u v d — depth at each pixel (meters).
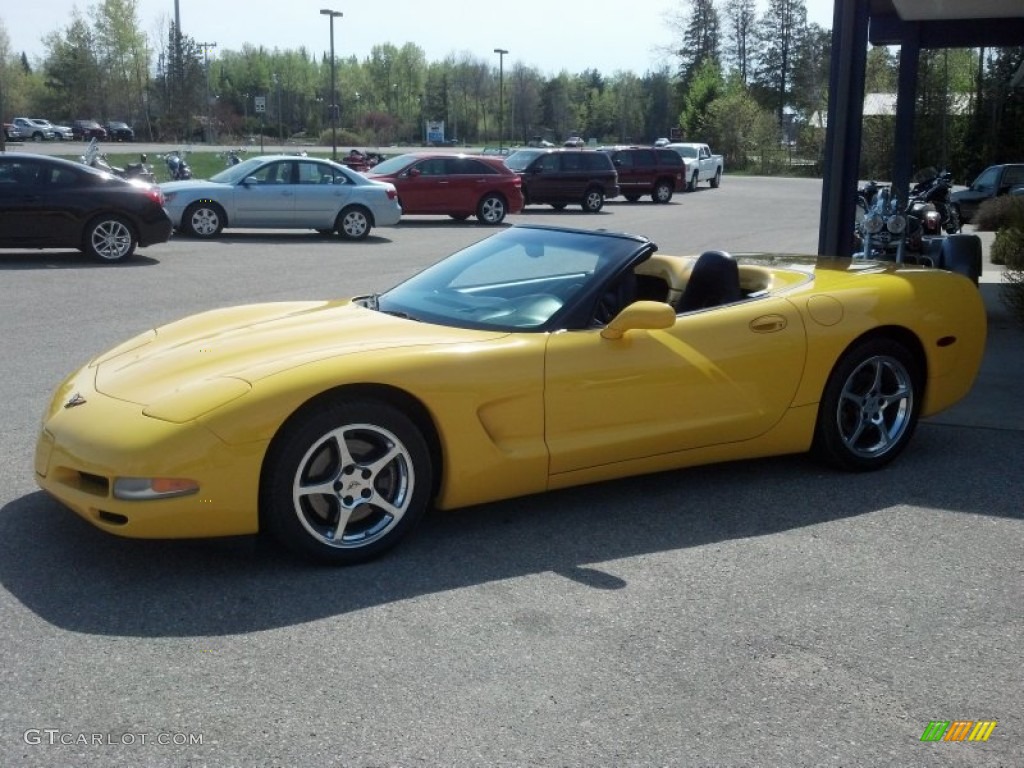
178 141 72.00
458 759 2.66
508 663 3.17
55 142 66.94
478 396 4.03
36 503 4.51
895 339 5.20
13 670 3.06
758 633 3.41
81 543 4.06
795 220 25.55
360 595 3.64
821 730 2.84
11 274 12.45
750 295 5.00
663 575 3.88
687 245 18.34
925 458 5.45
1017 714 2.95
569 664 3.17
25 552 3.96
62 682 3.00
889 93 65.12
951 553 4.14
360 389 3.83
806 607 3.62
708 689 3.04
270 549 4.05
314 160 18.77
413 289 4.94
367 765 2.63
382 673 3.09
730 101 74.25
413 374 3.89
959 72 60.94
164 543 4.08
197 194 18.02
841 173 8.80
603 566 3.95
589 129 120.50
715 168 45.03
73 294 10.93
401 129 98.50
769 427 4.79
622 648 3.29
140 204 14.07
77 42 85.88
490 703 2.94
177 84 69.81
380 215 18.98
